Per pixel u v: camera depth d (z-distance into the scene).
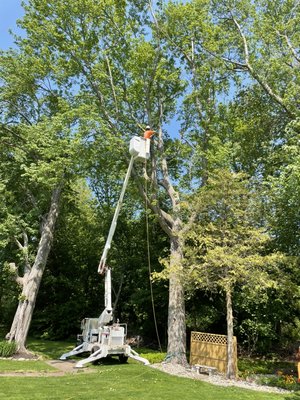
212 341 13.98
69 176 19.06
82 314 25.16
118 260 24.59
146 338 21.48
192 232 13.33
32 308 18.09
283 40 16.55
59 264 26.34
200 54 18.36
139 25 17.88
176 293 15.23
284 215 14.01
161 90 18.06
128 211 25.44
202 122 17.08
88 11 17.06
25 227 19.14
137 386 9.86
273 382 11.38
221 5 18.45
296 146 11.93
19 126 18.91
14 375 11.36
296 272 13.16
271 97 16.73
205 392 9.50
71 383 10.13
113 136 15.76
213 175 13.77
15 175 19.97
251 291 12.31
